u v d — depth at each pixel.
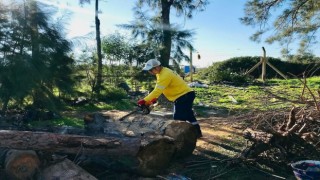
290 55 19.88
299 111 6.34
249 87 18.95
